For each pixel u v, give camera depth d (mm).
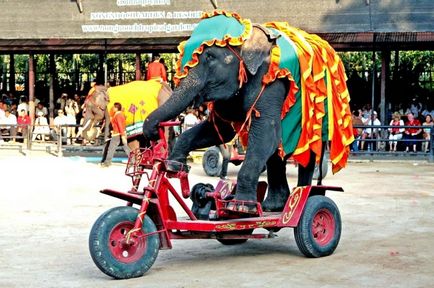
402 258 8445
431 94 27703
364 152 22125
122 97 19891
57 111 28375
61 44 24688
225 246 9266
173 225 7555
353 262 8250
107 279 7426
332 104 8789
